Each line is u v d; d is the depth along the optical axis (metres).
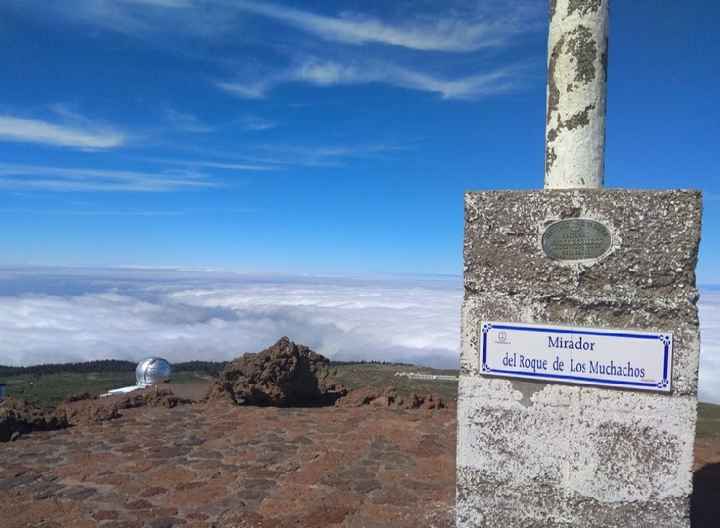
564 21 3.51
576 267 3.14
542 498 3.23
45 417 6.36
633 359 3.03
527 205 3.23
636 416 3.04
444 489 4.49
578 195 3.13
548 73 3.64
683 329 2.95
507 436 3.29
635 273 3.04
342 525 3.86
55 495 4.38
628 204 3.05
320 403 7.78
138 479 4.73
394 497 4.33
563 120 3.52
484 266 3.33
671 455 2.98
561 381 3.17
